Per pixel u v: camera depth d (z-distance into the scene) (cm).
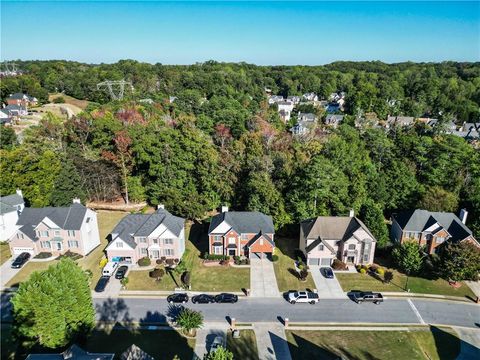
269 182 6900
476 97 16950
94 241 6203
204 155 7356
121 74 19875
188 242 6369
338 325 4369
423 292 5056
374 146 8669
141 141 7738
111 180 7869
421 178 7862
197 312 4247
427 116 16200
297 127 12538
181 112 13012
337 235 5703
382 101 15700
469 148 8319
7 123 12494
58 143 8138
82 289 3772
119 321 4356
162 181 7575
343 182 6612
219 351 2839
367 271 5516
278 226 6469
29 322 3422
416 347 4044
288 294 4916
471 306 4791
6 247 6112
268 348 3959
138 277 5275
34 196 6950
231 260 5772
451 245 5238
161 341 4038
